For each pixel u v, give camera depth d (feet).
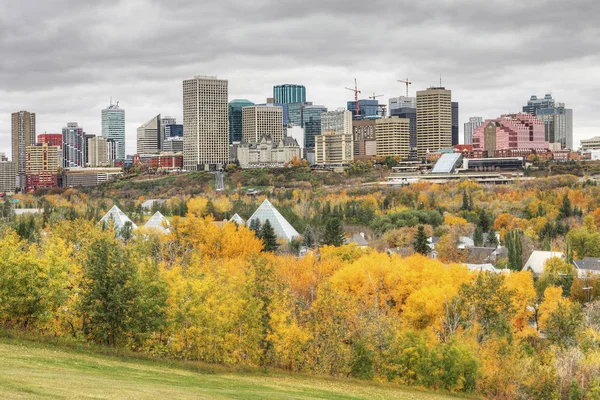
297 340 286.87
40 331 272.10
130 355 262.88
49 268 271.69
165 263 447.83
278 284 314.14
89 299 269.64
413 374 298.97
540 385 299.79
